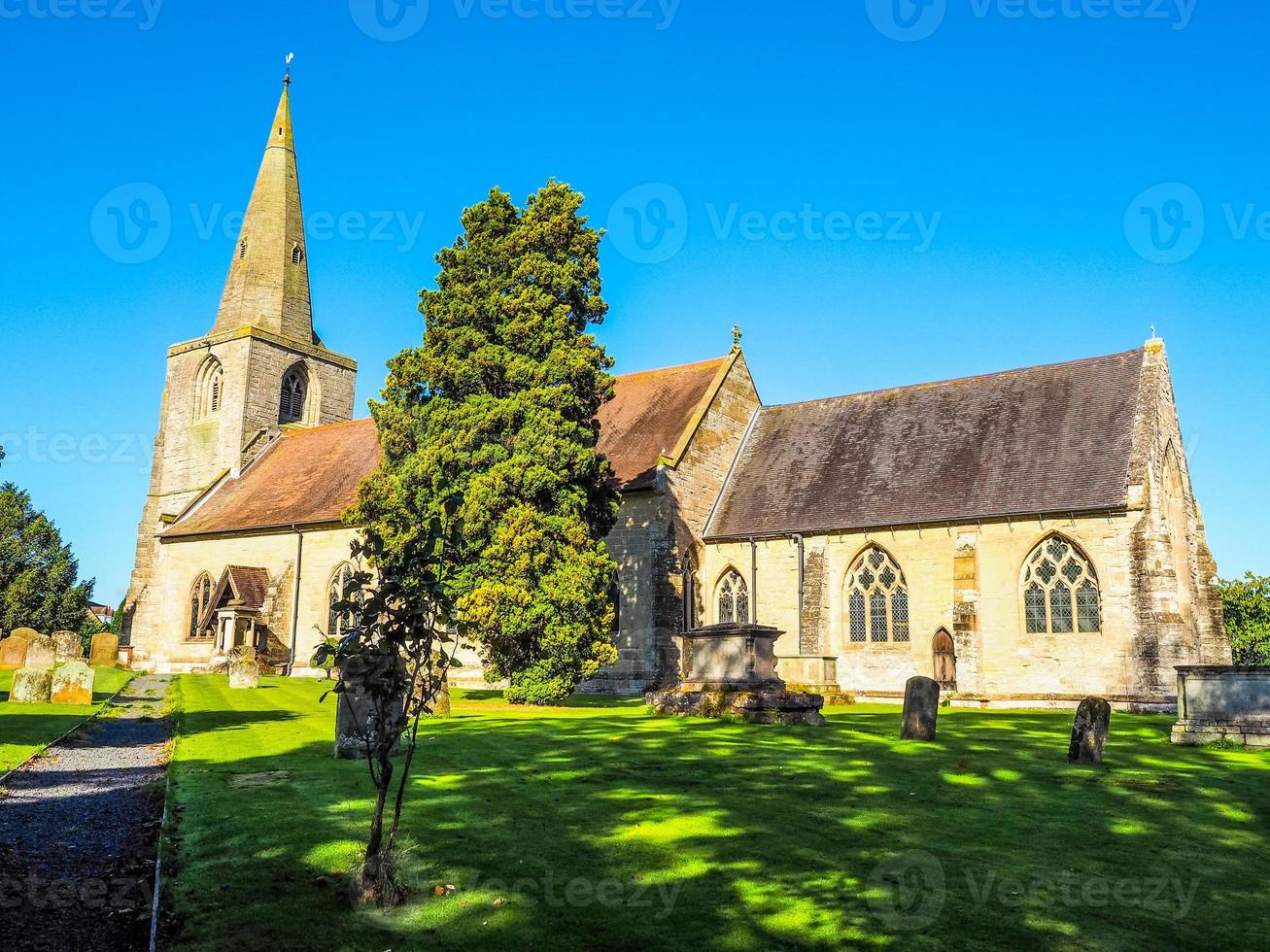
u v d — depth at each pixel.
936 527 38.69
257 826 12.27
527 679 32.00
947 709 34.00
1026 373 43.03
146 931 8.91
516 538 32.25
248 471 59.81
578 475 34.75
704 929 9.01
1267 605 68.69
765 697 24.47
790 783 15.47
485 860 10.92
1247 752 19.59
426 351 36.28
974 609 36.62
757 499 44.44
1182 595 38.53
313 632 49.97
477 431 34.47
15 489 72.12
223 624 49.94
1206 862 11.24
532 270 35.44
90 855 11.48
